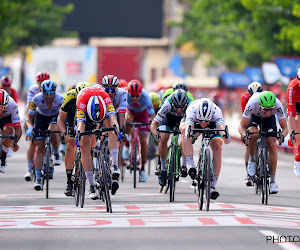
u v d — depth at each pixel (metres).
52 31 147.50
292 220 25.89
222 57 127.44
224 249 20.33
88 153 28.52
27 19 135.00
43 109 34.41
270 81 85.00
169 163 31.47
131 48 112.00
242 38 118.06
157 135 31.50
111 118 27.62
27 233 22.86
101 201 31.05
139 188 36.88
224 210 27.91
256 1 84.62
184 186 38.19
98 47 111.31
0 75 96.88
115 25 153.25
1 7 105.50
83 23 152.38
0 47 126.19
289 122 35.19
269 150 31.95
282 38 81.44
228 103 133.62
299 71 34.16
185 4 199.38
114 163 28.77
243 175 44.22
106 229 23.41
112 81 33.97
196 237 21.98
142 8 154.38
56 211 27.64
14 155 58.62
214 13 125.31
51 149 35.06
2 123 32.84
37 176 34.03
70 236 22.25
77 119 27.47
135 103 39.75
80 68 111.00
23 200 31.45
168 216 26.17
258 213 27.30
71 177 30.25
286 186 38.75
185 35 155.25
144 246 20.64
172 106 32.09
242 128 32.22
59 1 151.00
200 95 146.38
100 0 152.50
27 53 150.00
